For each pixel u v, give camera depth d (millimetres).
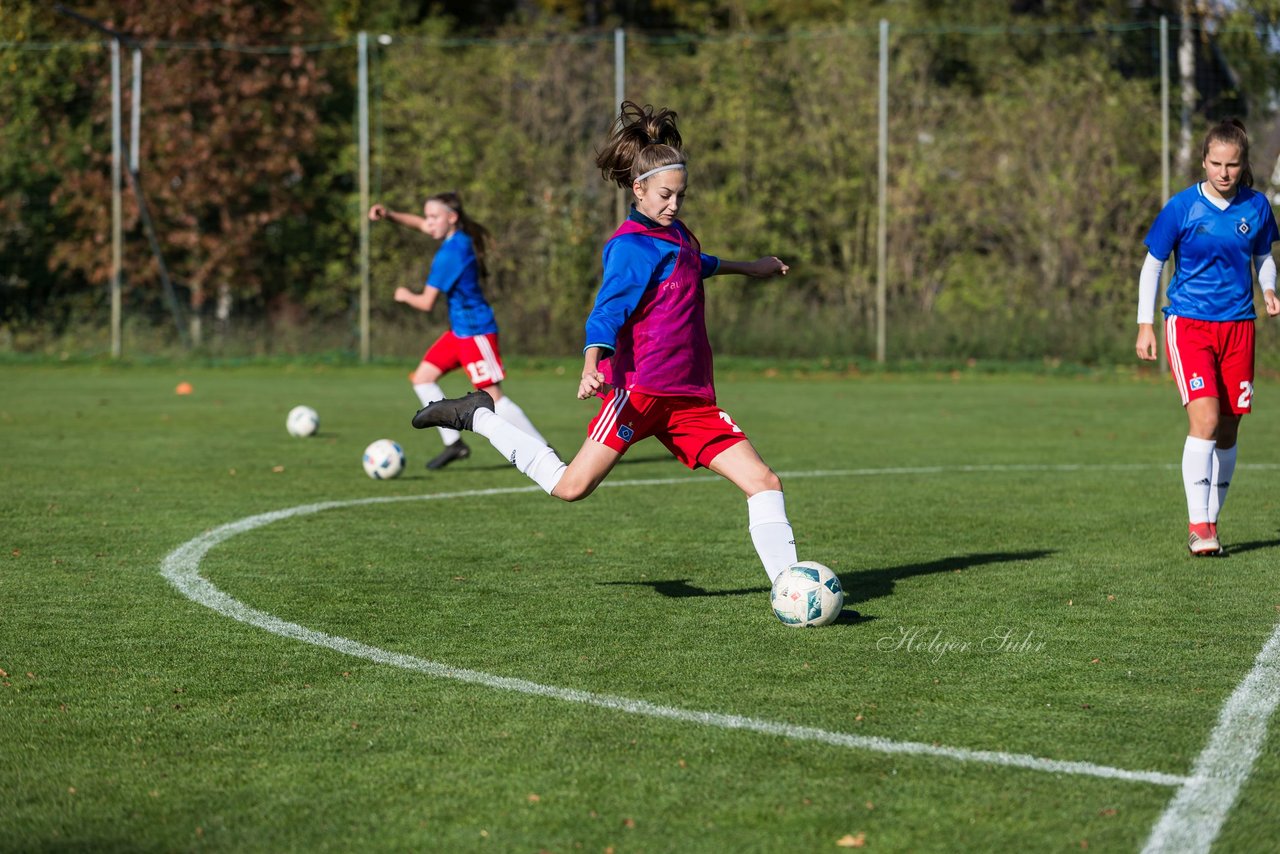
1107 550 15789
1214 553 15383
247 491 20609
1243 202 15422
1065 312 51406
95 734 8883
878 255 51188
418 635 11570
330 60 58781
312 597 13125
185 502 19422
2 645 11219
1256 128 51719
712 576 14172
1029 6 67625
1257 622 12086
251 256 56094
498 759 8352
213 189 54719
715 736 8773
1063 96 54344
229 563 14883
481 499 19859
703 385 11953
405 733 8875
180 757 8430
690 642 11297
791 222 55031
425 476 22562
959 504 19484
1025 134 53688
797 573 11844
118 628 11820
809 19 70875
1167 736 8789
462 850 7008
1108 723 9070
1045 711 9328
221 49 54812
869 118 55344
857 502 19672
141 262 55000
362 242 51188
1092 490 21000
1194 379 15453
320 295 56344
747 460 12219
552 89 56094
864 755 8406
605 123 55844
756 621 12086
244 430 30156
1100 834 7195
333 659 10773
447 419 12430
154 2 54125
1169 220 15555
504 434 12211
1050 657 10828
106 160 54906
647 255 11430
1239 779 8008
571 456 25719
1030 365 50312
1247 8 51688
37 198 55125
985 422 33000
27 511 18516
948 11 65188
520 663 10633
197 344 53188
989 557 15336
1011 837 7152
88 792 7848
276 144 55656
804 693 9758
